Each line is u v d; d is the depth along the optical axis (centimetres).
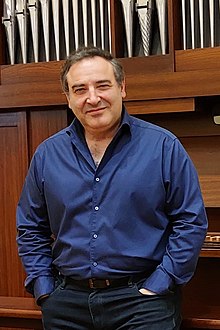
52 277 230
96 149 217
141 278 212
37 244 231
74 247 214
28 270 230
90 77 206
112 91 209
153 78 265
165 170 208
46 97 278
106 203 210
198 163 293
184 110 263
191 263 205
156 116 298
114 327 213
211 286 293
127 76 269
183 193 208
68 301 218
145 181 208
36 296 226
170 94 263
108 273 210
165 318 207
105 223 209
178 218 209
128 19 276
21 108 286
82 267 213
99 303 212
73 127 221
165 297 208
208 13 269
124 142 213
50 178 220
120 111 213
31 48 293
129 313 209
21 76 282
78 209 214
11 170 290
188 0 272
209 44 270
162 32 273
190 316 261
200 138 293
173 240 206
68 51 288
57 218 221
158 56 265
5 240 292
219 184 285
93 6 282
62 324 220
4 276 292
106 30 283
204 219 209
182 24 273
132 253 208
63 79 217
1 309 288
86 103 208
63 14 287
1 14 293
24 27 289
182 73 261
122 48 281
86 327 218
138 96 268
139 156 210
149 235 210
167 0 270
